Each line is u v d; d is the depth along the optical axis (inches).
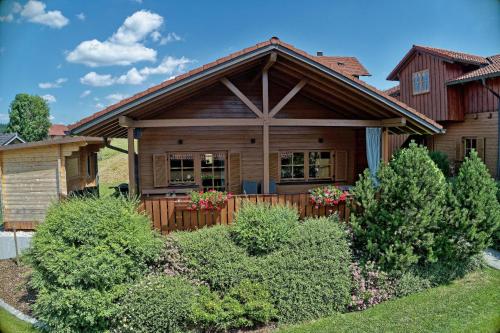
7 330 217.2
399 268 257.1
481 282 268.7
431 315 219.8
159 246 249.8
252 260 243.3
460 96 631.8
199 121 311.3
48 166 423.2
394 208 263.6
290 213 277.4
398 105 323.0
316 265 241.3
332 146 453.1
